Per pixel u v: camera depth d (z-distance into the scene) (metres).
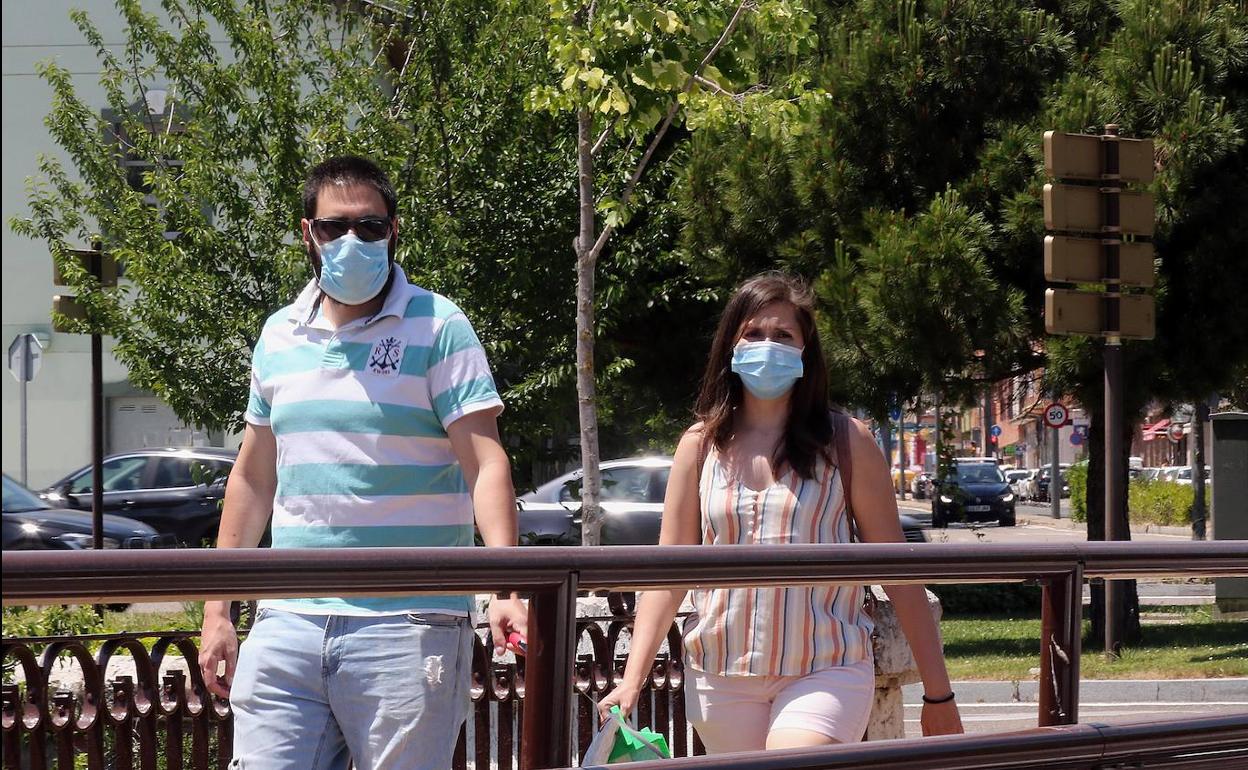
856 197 27.14
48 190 24.53
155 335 23.95
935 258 24.36
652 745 6.48
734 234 28.59
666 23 17.41
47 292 26.42
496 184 24.52
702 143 28.50
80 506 32.16
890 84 26.61
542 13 22.66
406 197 23.88
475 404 5.88
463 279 24.64
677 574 4.51
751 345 6.73
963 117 27.09
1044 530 72.81
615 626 9.60
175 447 35.53
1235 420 23.30
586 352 18.72
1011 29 26.52
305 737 5.66
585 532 18.48
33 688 7.94
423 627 5.67
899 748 5.00
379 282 5.95
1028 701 20.55
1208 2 24.81
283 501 5.97
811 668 6.51
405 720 5.58
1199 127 23.58
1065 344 24.48
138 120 25.67
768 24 18.81
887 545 4.95
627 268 26.08
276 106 24.09
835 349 25.98
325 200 6.06
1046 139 18.62
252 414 6.30
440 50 24.92
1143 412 26.73
